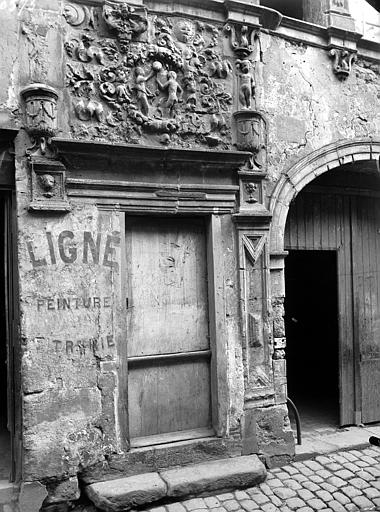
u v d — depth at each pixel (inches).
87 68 166.9
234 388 181.9
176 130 179.5
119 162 168.7
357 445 205.3
